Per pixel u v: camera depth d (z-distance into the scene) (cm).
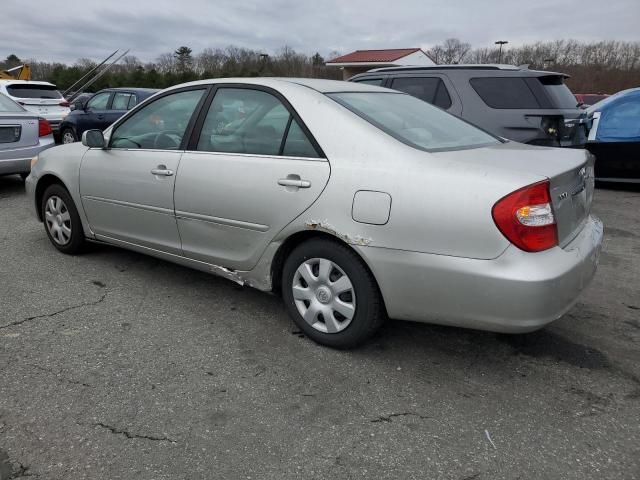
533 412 258
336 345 312
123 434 238
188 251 372
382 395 272
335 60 4569
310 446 233
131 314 361
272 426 246
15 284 411
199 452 228
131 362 299
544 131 612
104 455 225
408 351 316
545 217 252
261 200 318
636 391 276
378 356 310
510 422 251
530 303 247
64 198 464
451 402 266
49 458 223
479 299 256
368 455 228
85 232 455
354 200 282
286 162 311
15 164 723
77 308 368
